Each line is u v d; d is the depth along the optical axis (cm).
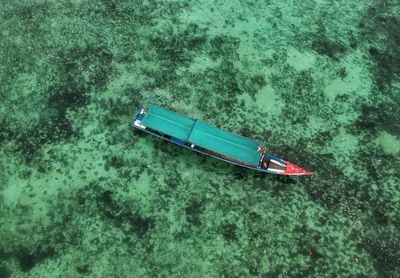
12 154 1247
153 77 1398
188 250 1123
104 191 1195
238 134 1309
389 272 1130
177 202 1188
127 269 1091
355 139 1330
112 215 1162
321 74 1444
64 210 1163
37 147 1259
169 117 1220
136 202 1183
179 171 1233
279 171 1198
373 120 1372
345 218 1193
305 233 1167
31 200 1175
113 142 1272
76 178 1212
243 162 1186
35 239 1121
